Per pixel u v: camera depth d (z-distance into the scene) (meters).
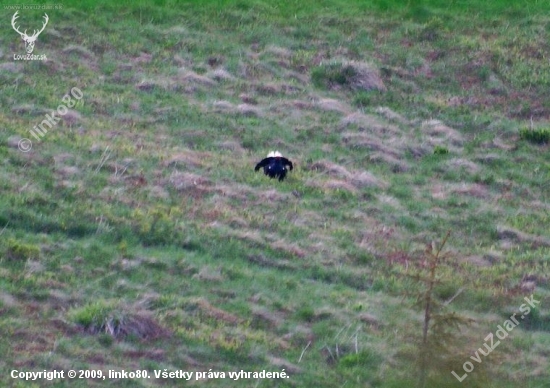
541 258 80.19
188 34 114.00
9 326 62.84
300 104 102.44
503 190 92.12
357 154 94.88
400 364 63.81
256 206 82.75
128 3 117.81
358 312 69.88
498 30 121.19
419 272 74.56
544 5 126.38
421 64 113.50
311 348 66.00
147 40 111.88
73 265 70.75
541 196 92.06
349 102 105.31
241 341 65.06
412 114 104.50
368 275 74.94
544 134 100.81
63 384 58.78
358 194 87.31
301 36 116.62
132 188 82.38
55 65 103.94
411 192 89.62
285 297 70.94
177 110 98.12
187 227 77.44
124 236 75.50
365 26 119.75
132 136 92.44
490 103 108.25
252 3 121.56
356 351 65.50
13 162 83.31
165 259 72.81
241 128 96.31
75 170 83.69
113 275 70.12
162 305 67.19
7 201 76.75
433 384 60.19
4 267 68.94
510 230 84.00
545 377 65.50
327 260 76.19
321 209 84.12
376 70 110.62
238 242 76.38
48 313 64.88
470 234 83.62
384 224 83.25
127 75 104.44
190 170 86.94
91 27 112.50
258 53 112.44
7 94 96.50
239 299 69.62
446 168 94.56
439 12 123.56
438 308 64.06
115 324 63.97
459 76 112.38
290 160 91.88
